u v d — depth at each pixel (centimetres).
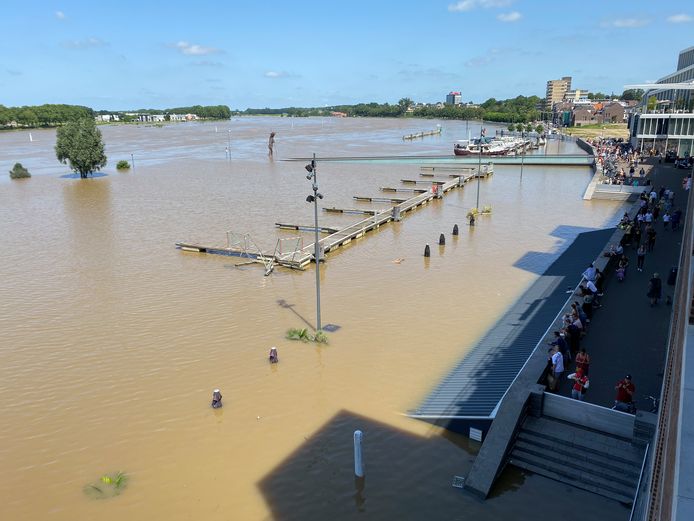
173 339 2781
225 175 9244
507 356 2384
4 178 9106
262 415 2089
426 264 3975
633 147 9631
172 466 1819
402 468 1767
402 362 2464
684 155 8306
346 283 3600
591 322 2492
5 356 2631
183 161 11644
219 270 3938
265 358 2552
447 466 1769
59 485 1745
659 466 1048
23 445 1955
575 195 6781
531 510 1554
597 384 1961
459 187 7644
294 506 1623
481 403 1994
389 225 5312
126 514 1612
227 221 5575
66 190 7756
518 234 4809
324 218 5684
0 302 3353
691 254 1375
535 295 3169
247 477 1755
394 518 1562
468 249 4350
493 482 1623
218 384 2328
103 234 5094
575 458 1666
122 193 7444
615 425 1688
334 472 1762
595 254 3822
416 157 10675
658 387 1931
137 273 3891
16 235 5109
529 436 1758
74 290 3556
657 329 2405
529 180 8256
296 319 3008
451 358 2481
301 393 2234
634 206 5228
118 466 1830
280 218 5697
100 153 9000
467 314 2998
